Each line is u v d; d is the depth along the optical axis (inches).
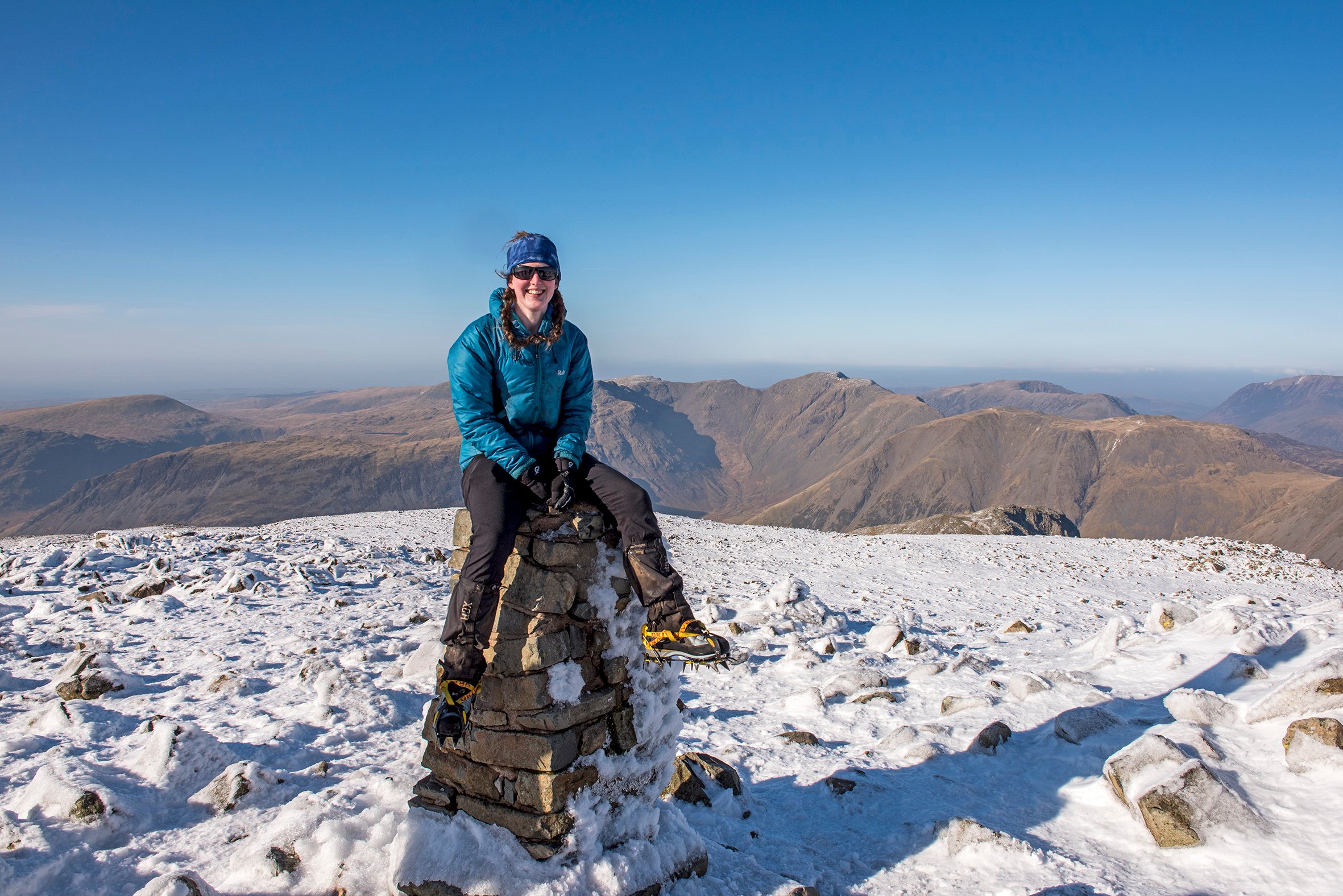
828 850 156.1
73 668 261.9
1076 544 1112.8
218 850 139.5
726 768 183.5
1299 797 139.3
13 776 171.2
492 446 120.8
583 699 124.4
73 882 126.3
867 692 281.4
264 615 386.3
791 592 465.7
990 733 205.0
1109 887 127.2
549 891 117.1
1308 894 116.5
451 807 134.3
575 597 124.3
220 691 248.5
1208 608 336.2
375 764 188.7
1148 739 156.1
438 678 117.1
